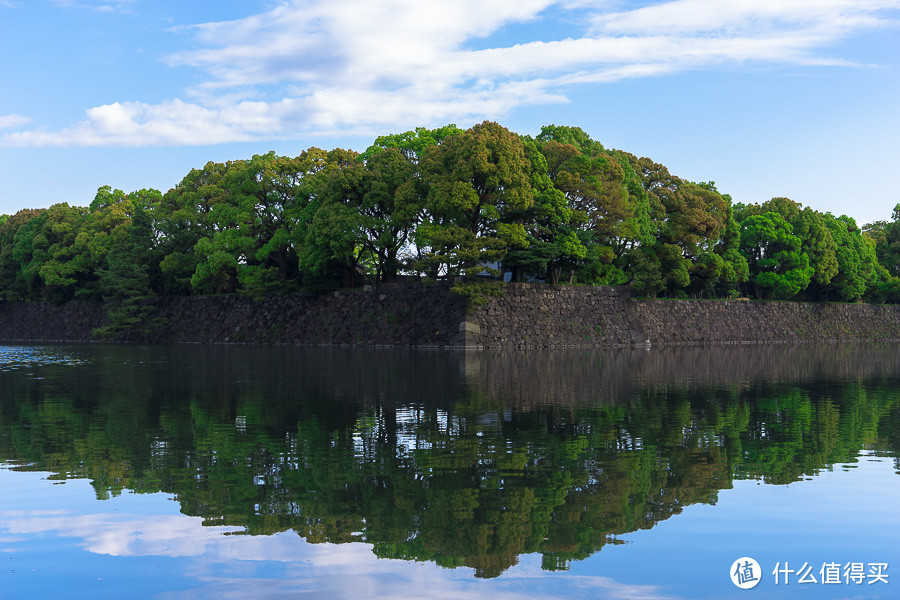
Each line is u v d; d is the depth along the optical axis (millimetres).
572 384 28391
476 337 55000
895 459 14812
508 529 10523
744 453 15336
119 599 8227
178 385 28312
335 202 58125
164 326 76625
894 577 8906
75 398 24328
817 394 25500
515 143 53281
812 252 84688
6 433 17656
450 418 19594
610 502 11750
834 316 89438
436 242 51562
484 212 54719
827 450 15680
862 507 11562
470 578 8805
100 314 84000
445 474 13430
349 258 64312
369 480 13047
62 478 13344
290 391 26016
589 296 63406
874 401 23656
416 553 9617
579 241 56719
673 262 68562
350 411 20969
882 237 107250
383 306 61469
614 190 59250
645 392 25734
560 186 58500
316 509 11406
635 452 15344
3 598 8273
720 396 24703
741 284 86188
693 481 13031
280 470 13781
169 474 13578
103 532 10453
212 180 76125
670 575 8914
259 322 69688
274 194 67875
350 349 57375
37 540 10148
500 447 15844
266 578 8789
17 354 52031
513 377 31484
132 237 76438
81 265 84312
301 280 68625
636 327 65188
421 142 62344
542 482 12914
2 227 100812
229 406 22094
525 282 60469
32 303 94312
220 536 10266
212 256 67625
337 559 9398
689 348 61438
